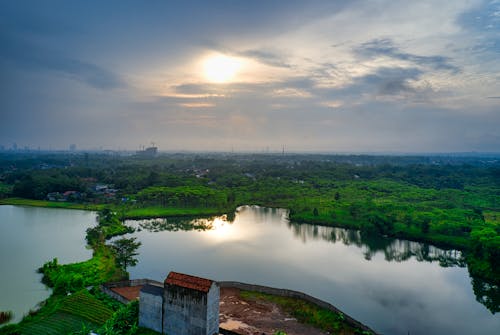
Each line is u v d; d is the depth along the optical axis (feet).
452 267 307.17
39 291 219.82
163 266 285.43
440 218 414.41
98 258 265.54
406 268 302.25
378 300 234.58
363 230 416.26
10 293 215.92
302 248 353.10
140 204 544.21
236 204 587.68
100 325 164.14
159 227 431.43
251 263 300.40
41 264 273.95
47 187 607.78
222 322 167.84
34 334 155.02
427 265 312.50
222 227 440.04
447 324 203.92
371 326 200.13
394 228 407.44
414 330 196.75
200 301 141.38
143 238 375.45
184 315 145.48
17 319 180.55
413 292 249.55
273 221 486.38
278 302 192.13
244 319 171.73
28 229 399.85
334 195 613.52
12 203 563.07
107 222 400.67
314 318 173.68
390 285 261.85
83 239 354.33
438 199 554.46
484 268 280.31
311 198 590.14
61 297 202.80
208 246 348.18
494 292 251.60
